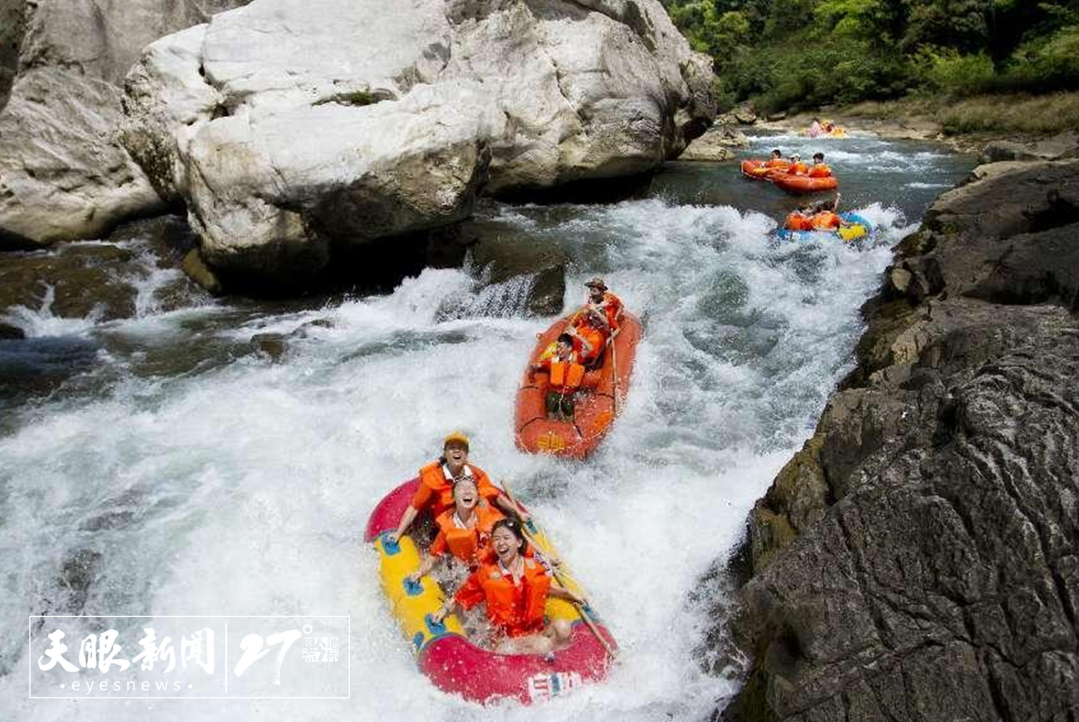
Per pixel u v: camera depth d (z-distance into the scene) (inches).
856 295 395.5
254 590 220.1
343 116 385.1
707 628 203.5
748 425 297.1
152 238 444.8
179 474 264.4
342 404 309.0
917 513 162.1
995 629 143.3
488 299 392.8
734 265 441.7
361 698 191.3
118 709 191.8
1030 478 149.6
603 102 551.2
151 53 436.5
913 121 1063.0
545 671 185.8
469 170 374.9
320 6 453.4
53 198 440.5
